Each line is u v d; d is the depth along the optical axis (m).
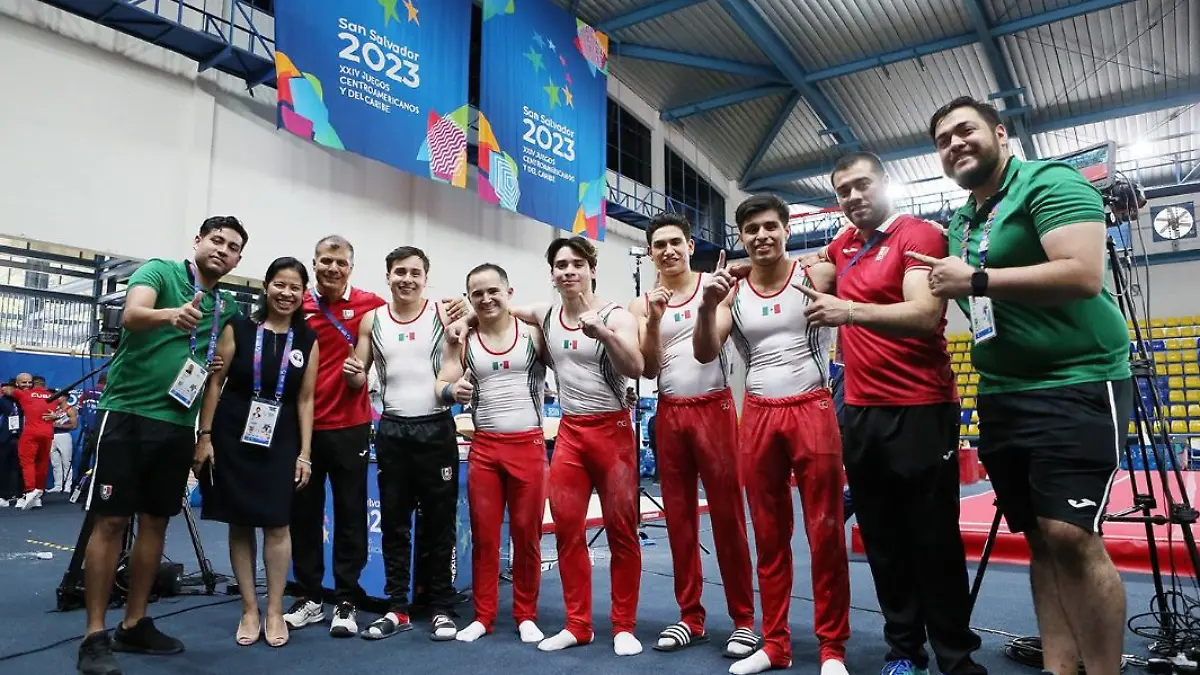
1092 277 1.49
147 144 6.36
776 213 2.35
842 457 2.26
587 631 2.62
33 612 3.06
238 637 2.63
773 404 2.31
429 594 3.16
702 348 2.31
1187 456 8.69
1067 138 12.51
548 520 5.68
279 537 2.70
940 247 2.01
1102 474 1.60
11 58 5.61
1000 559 4.25
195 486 6.97
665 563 4.47
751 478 2.36
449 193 9.15
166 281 2.49
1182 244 11.87
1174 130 11.94
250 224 7.05
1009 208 1.70
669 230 2.66
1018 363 1.73
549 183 9.22
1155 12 9.13
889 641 2.13
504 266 9.88
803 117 12.66
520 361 2.78
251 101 7.18
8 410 7.09
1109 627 1.58
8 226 5.52
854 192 2.14
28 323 8.89
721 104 12.69
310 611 2.94
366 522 2.96
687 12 10.12
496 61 8.55
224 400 2.67
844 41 10.30
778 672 2.28
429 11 7.68
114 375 2.41
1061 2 9.09
